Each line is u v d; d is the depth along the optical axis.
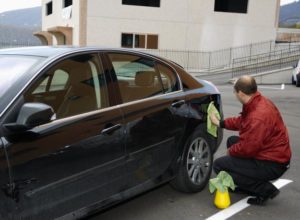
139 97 4.18
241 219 4.35
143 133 4.04
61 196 3.26
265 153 4.50
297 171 5.96
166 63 4.75
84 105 3.62
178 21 28.34
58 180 3.22
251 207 4.65
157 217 4.36
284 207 4.68
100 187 3.60
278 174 4.56
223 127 4.89
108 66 3.97
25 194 2.99
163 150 4.32
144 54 4.46
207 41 29.00
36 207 3.07
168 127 4.38
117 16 27.30
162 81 4.59
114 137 3.71
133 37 27.78
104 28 27.23
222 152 6.88
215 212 4.51
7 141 2.92
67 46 4.00
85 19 26.92
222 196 4.60
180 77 4.87
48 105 3.22
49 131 3.20
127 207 4.58
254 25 29.78
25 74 3.34
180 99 4.67
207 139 5.04
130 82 4.14
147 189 4.16
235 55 29.56
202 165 4.99
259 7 29.70
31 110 2.99
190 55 28.78
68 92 3.58
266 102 4.48
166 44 28.34
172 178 4.55
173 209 4.55
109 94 3.86
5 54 3.79
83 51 3.82
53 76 3.49
